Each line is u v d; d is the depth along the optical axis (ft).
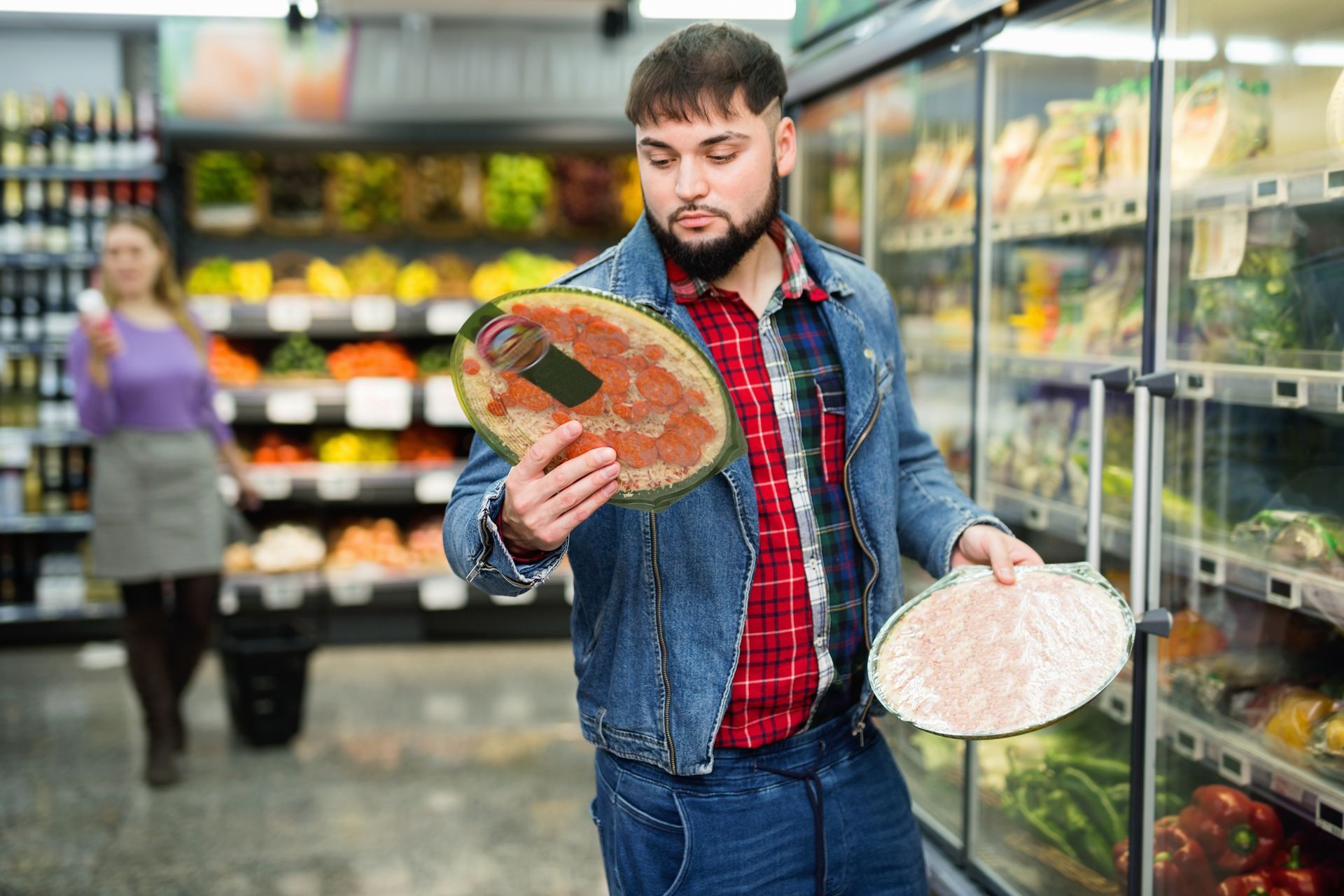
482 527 4.28
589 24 17.33
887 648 4.75
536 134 17.40
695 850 4.77
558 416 4.25
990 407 8.23
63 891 9.86
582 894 9.80
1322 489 6.20
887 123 9.36
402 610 17.98
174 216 18.22
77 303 17.99
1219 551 6.33
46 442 17.70
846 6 9.45
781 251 5.11
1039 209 7.54
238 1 16.72
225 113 17.15
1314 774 5.80
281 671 13.38
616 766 5.00
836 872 5.03
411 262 19.97
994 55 7.72
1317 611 5.75
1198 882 6.54
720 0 16.98
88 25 18.37
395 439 19.25
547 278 19.01
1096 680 4.27
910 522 5.41
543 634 18.24
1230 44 6.18
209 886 9.95
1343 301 5.90
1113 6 6.53
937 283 9.00
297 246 19.79
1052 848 7.72
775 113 4.58
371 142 17.30
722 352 4.88
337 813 11.56
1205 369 6.20
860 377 5.04
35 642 18.03
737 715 4.82
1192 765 6.70
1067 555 7.80
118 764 12.99
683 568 4.71
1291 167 5.84
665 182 4.51
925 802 9.07
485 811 11.62
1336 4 5.76
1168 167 6.24
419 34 17.20
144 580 12.33
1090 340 7.36
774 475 4.84
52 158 17.92
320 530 18.84
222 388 17.95
